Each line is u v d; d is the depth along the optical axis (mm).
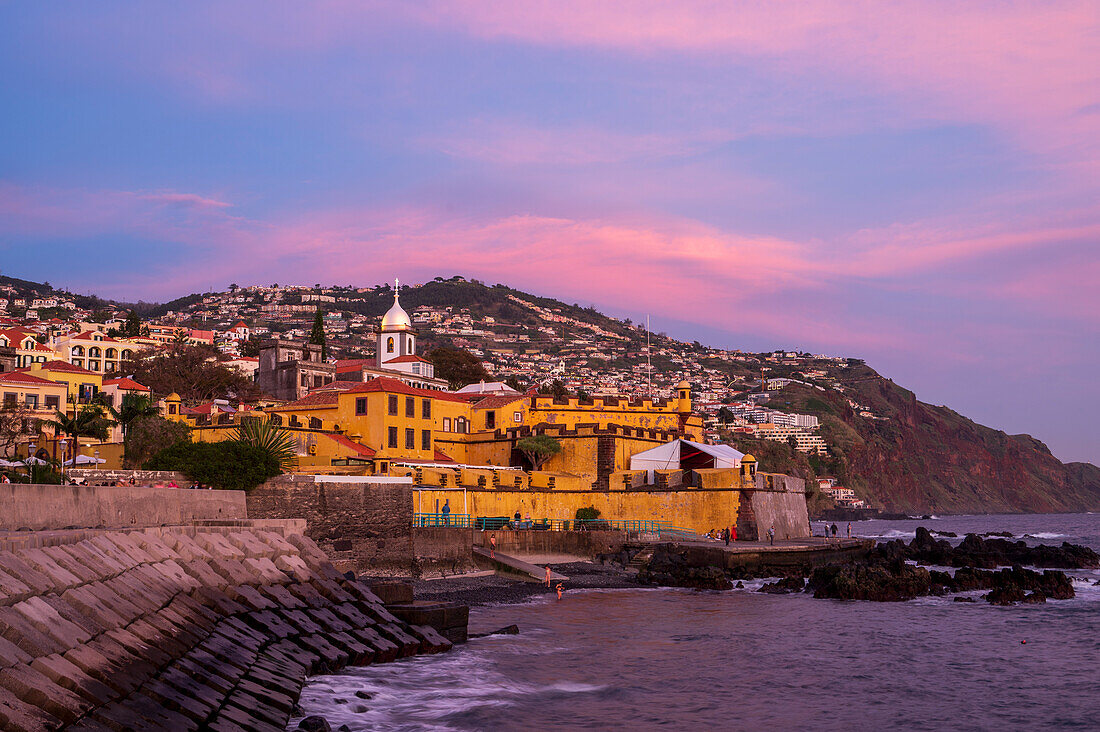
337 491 63062
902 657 45281
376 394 93562
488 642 45562
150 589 28844
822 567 71375
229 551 39094
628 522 88500
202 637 28281
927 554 100500
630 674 39688
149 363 150000
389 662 38344
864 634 51719
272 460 61969
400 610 43719
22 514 32531
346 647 36156
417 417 97000
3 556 22734
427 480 80750
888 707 35531
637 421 106812
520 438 99000
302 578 41312
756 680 39500
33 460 58531
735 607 61875
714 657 44156
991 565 96938
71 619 22516
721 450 98938
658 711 33719
